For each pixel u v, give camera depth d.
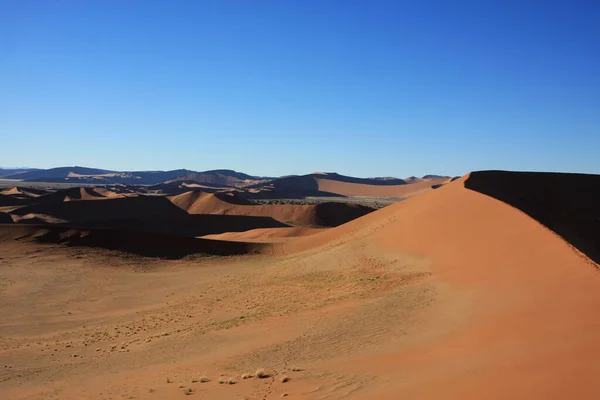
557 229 39.38
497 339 15.80
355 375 14.80
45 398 17.81
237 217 136.75
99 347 29.25
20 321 38.09
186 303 42.06
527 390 10.48
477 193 48.81
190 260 68.06
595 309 15.91
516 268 26.56
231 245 74.62
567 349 12.77
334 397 12.55
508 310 19.03
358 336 21.33
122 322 37.34
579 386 10.11
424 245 42.44
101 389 18.09
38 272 56.84
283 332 24.94
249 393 14.15
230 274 56.00
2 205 143.88
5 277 53.53
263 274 51.44
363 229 61.56
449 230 42.59
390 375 14.17
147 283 53.91
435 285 29.77
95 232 72.12
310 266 48.84
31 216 122.81
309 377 15.38
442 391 11.50
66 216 129.38
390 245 46.91
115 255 67.25
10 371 23.91
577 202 52.69
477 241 36.66
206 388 15.55
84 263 62.56
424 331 20.09
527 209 44.62
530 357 12.89
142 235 73.25
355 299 31.11
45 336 33.72
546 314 16.80
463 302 23.52
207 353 23.14
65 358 26.72
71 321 38.62
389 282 34.47
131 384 18.34
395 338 19.89
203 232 125.94
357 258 46.53
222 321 31.91
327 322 25.42
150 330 33.06
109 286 52.16
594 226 46.19
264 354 20.41
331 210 153.75
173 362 22.33
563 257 25.05
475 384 11.51
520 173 60.31
